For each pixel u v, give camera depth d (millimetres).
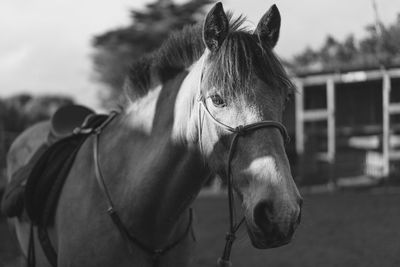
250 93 1766
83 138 2625
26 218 2770
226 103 1794
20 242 2959
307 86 13812
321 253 5023
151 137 2195
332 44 8125
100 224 2189
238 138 1774
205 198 10773
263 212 1665
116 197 2203
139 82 2379
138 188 2135
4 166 8359
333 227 6230
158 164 2107
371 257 4699
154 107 2242
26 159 3303
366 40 5270
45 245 2529
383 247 5035
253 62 1801
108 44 17953
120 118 2426
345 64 9172
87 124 2715
